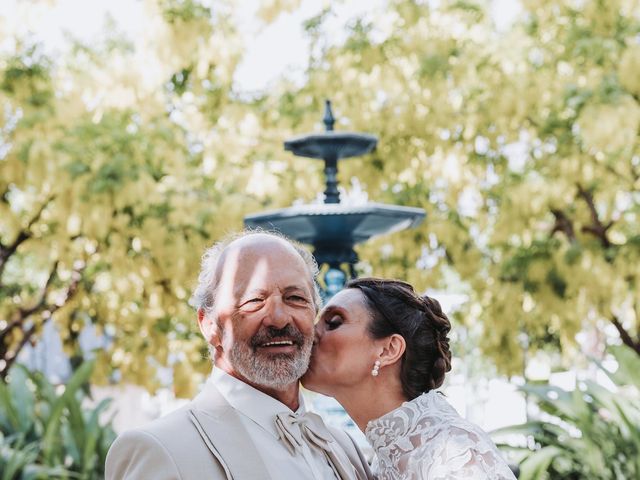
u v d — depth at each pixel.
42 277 13.70
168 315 11.47
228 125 11.09
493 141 11.08
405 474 2.68
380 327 2.81
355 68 11.26
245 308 2.61
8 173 10.02
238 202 10.36
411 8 11.34
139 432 2.47
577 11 10.94
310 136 6.36
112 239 10.40
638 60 10.06
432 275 11.56
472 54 11.17
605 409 7.30
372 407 2.83
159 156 10.48
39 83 10.44
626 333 11.10
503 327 11.48
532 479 6.69
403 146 11.16
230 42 10.82
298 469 2.59
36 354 18.56
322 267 6.45
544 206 10.94
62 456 7.58
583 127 10.05
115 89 10.50
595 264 10.88
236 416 2.57
